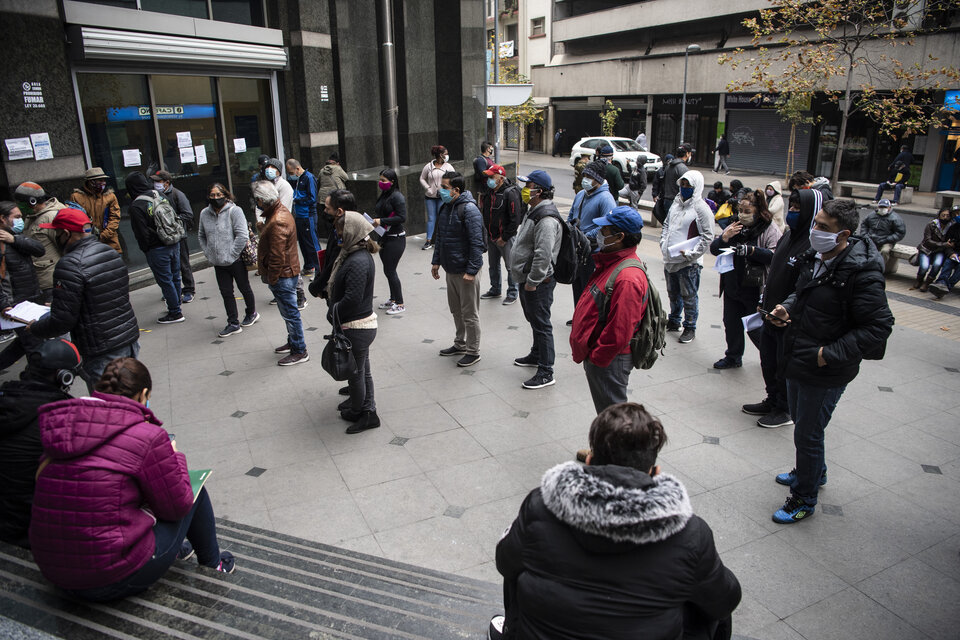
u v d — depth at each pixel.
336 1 12.38
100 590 2.48
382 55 12.71
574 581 1.70
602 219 4.02
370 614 2.79
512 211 7.84
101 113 8.60
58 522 2.35
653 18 31.97
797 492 3.98
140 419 2.52
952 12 19.38
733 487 4.38
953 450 4.85
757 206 5.73
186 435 5.07
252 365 6.45
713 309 8.27
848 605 3.31
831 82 22.73
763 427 5.18
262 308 8.25
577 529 1.70
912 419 5.34
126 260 9.17
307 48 11.80
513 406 5.57
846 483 4.43
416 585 3.22
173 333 7.37
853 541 3.82
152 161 9.46
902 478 4.48
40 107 7.51
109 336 4.48
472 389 5.91
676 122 31.98
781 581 3.48
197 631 2.46
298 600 2.88
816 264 3.92
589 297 4.09
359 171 13.48
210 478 4.48
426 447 4.90
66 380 2.97
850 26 21.38
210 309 8.22
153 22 8.91
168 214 7.36
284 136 12.14
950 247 9.05
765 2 26.62
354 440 5.00
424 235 12.72
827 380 3.72
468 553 3.72
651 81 31.56
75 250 4.32
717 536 3.87
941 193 15.50
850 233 3.62
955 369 6.38
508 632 2.05
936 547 3.76
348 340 4.82
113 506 2.38
